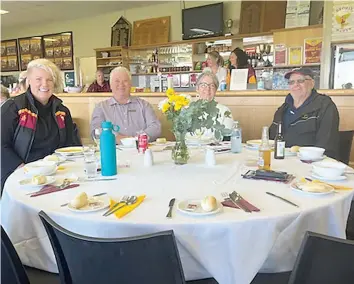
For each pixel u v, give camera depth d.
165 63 7.20
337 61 4.83
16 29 9.42
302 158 1.84
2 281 1.06
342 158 2.41
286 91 2.99
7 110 2.22
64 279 1.06
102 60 7.77
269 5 5.94
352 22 4.64
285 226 1.11
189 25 6.75
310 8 5.59
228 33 6.50
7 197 1.41
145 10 7.35
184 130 1.77
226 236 1.07
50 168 1.62
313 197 1.26
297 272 0.90
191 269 1.11
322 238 0.83
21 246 1.31
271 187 1.38
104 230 1.10
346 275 0.87
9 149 2.20
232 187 1.39
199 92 2.69
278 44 5.75
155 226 1.06
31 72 2.31
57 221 1.17
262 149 1.66
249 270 1.07
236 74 3.67
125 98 2.97
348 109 2.85
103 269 0.92
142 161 1.89
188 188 1.39
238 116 3.25
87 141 3.95
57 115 2.45
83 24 8.29
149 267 0.89
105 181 1.51
